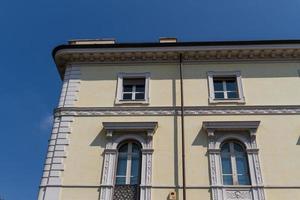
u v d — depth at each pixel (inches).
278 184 617.6
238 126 668.1
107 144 666.8
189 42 769.6
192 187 617.0
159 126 686.5
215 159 643.5
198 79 750.5
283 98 719.1
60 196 617.3
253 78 748.6
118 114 706.8
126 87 759.1
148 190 615.2
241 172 639.8
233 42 765.9
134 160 657.6
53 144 676.1
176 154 652.7
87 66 781.9
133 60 783.1
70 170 644.7
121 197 613.6
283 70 758.5
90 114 708.7
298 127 679.1
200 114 699.4
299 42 761.6
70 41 810.2
